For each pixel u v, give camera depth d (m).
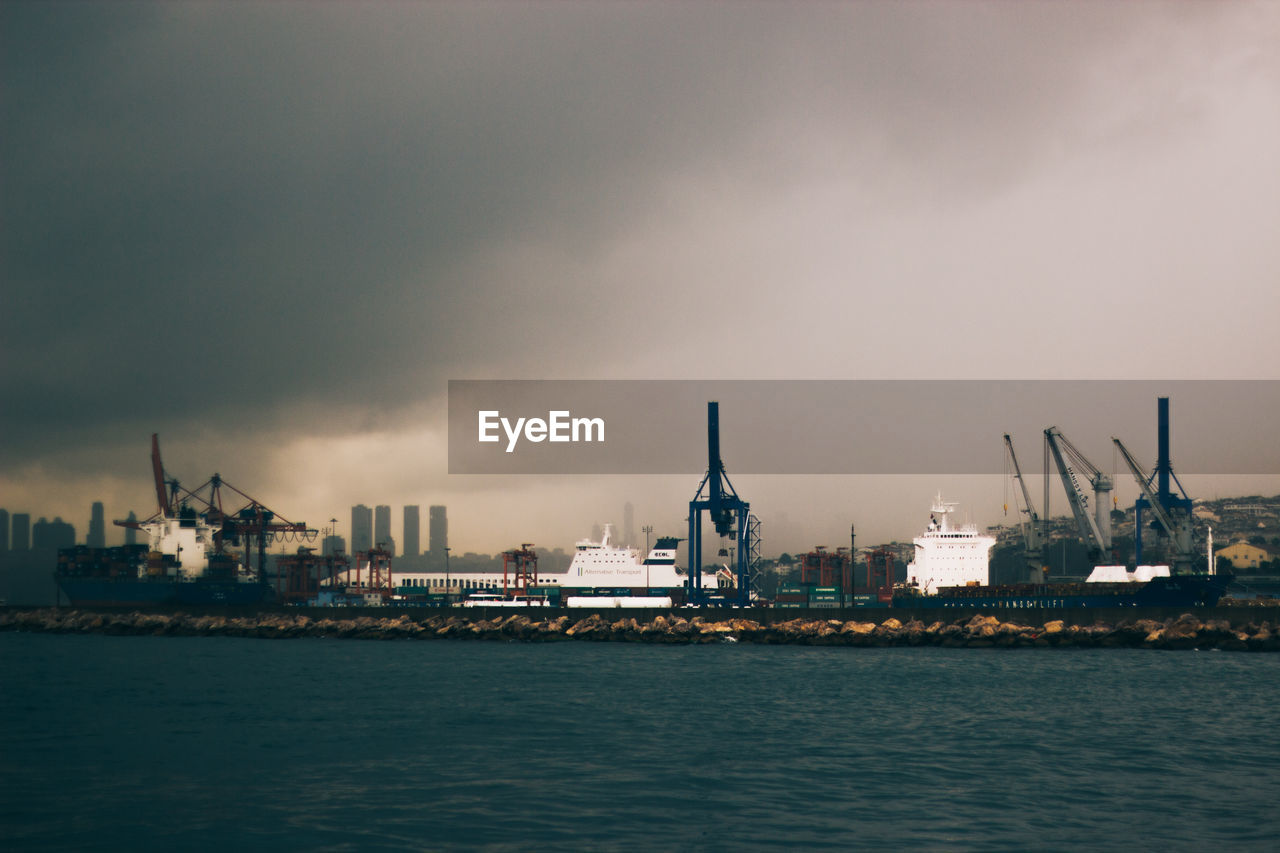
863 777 61.28
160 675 122.06
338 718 85.19
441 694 100.50
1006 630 157.38
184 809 54.59
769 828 50.12
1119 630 152.62
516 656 147.50
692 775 61.97
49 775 63.31
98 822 52.25
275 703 94.81
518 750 70.25
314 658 146.88
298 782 60.81
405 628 194.00
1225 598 190.88
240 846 47.91
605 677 115.38
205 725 82.06
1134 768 63.53
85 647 175.00
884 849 46.53
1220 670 118.25
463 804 55.12
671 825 50.72
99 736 77.19
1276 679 108.75
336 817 52.72
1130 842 47.59
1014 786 58.75
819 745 71.69
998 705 90.31
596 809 53.94
